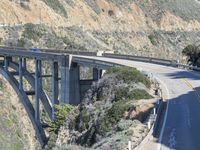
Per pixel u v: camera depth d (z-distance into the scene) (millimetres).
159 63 60562
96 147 24453
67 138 38562
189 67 55188
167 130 25672
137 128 25703
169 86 41000
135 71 39156
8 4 126562
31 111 72375
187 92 37750
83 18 149625
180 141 23469
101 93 39094
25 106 73312
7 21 122188
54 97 66125
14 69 85125
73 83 61719
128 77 38188
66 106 50906
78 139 35000
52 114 65375
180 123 27219
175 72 51656
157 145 22781
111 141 23859
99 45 138250
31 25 121250
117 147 22500
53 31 126062
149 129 25266
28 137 92375
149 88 38094
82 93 62469
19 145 87438
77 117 39625
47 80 95125
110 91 37000
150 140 23641
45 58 66812
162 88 39625
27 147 89375
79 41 129625
